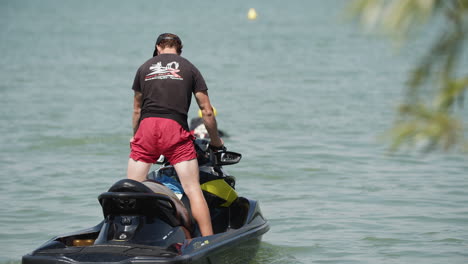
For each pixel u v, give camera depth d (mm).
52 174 35250
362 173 35969
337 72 93562
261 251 22000
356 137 46844
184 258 15578
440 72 5570
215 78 87375
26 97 68500
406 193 31266
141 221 17000
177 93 19297
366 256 21547
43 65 106250
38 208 28219
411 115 5750
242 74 92125
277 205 29250
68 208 28312
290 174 35719
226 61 112188
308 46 142750
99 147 43219
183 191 19844
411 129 5738
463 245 22766
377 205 29047
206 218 18844
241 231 19500
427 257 21344
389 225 25641
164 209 17359
